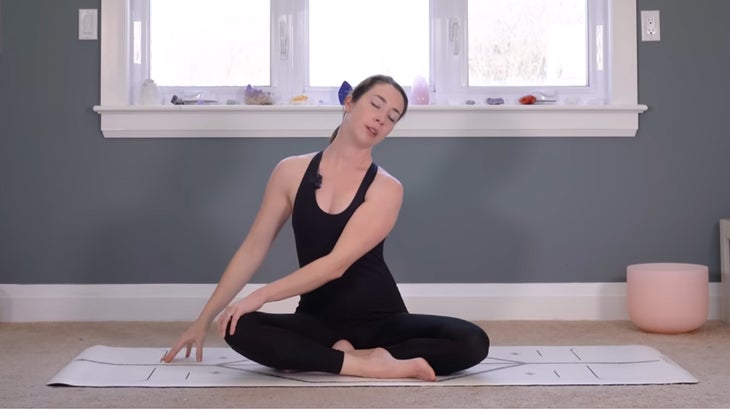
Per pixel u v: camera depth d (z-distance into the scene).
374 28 3.17
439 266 3.08
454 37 3.15
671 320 2.70
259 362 2.08
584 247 3.08
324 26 3.16
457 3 3.15
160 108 3.00
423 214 3.07
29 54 3.03
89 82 3.04
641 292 2.75
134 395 1.93
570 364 2.26
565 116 3.03
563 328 2.88
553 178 3.07
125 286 3.05
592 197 3.07
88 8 3.04
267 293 2.06
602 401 1.89
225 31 3.16
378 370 2.06
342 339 2.19
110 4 3.03
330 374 2.12
